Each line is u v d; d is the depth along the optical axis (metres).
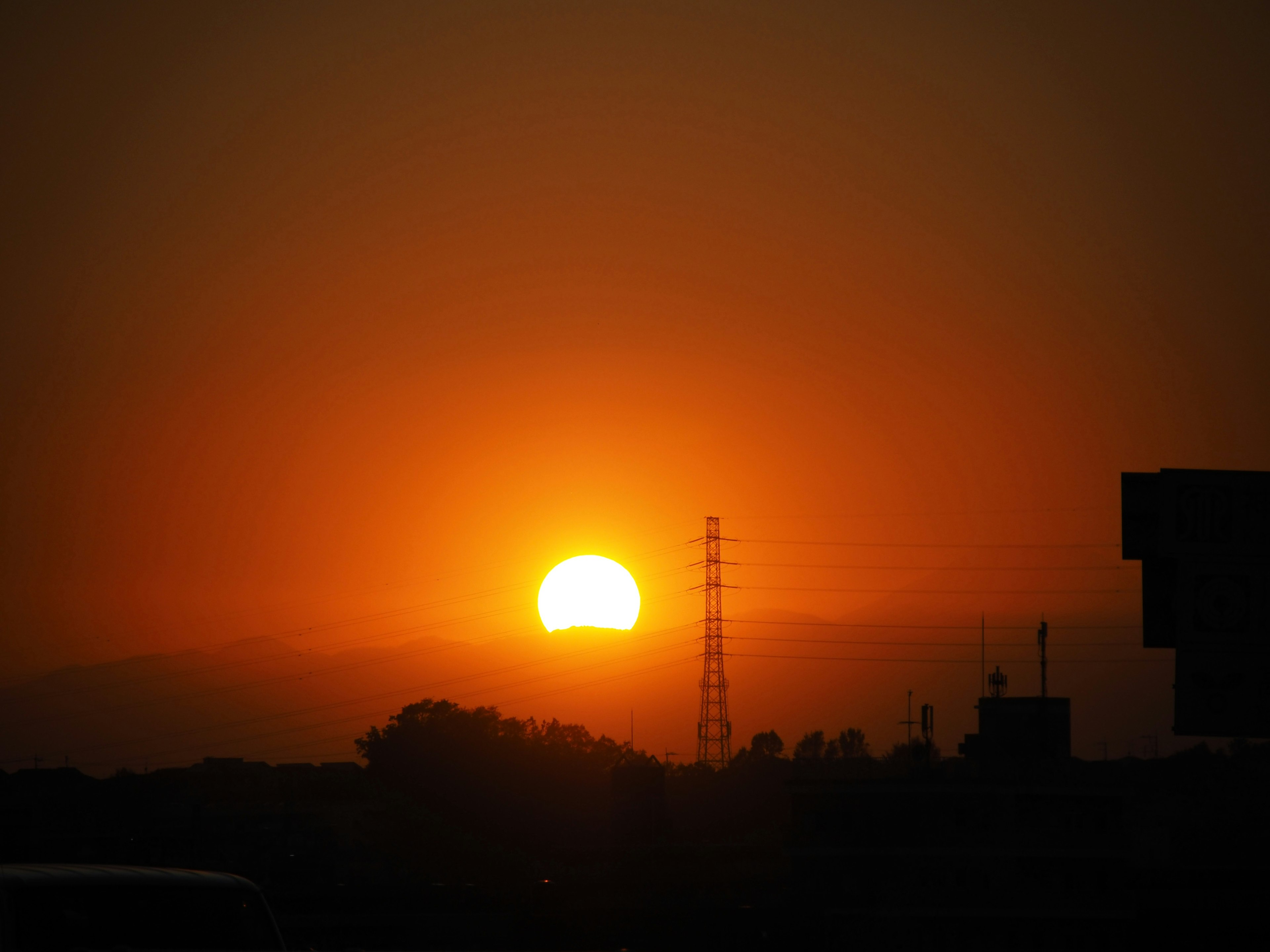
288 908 152.62
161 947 29.33
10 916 27.38
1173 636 89.62
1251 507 90.25
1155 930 158.38
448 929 152.62
